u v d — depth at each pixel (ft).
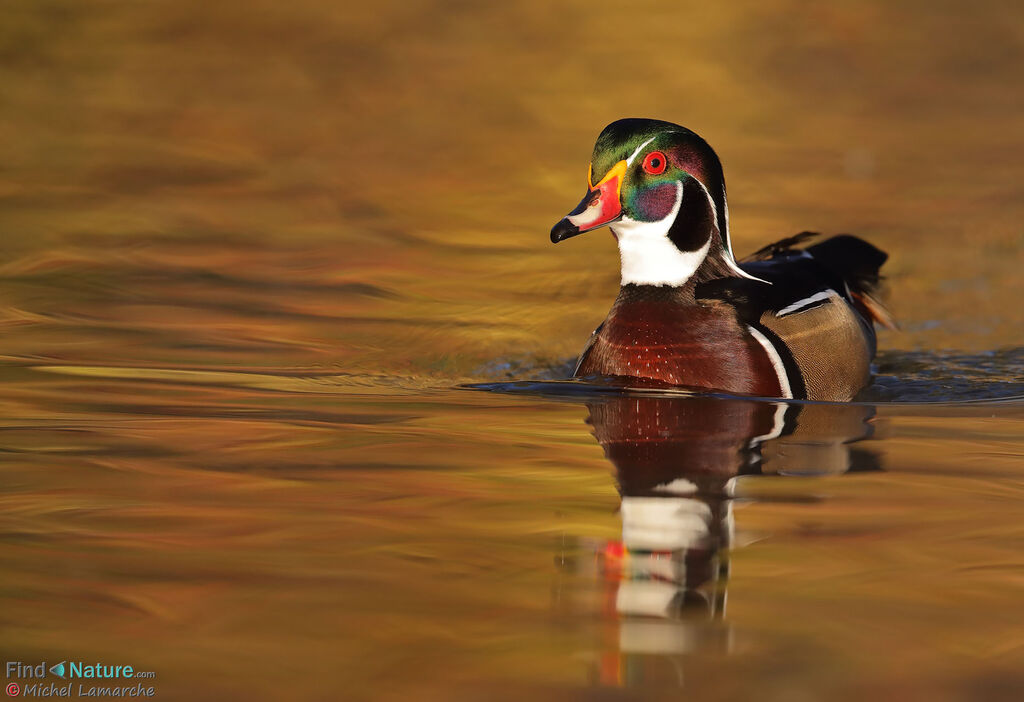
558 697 21.42
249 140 85.76
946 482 32.17
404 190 75.72
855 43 114.11
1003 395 43.39
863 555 27.35
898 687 21.75
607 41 114.73
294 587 25.76
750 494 31.17
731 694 21.56
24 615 24.35
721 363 42.04
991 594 25.49
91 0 122.42
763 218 69.10
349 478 32.40
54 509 29.96
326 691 21.57
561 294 57.21
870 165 81.05
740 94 98.84
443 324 51.62
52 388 40.88
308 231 66.49
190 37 113.39
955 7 125.08
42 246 61.05
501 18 123.13
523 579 26.18
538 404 40.24
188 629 23.89
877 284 51.80
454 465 33.45
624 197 42.93
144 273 57.47
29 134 84.43
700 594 25.40
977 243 65.82
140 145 83.35
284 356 46.16
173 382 42.11
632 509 30.12
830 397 43.04
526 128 89.66
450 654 22.91
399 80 102.06
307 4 125.80
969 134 89.30
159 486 31.68
